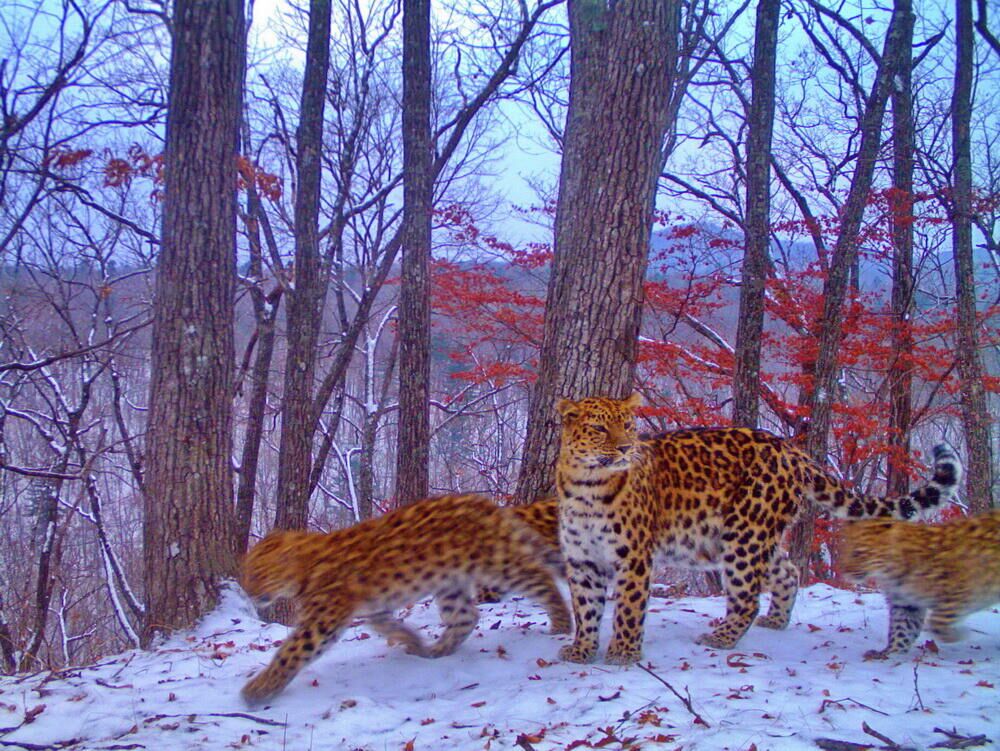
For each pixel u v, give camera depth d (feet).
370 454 34.81
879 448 24.89
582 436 10.10
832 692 9.05
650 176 14.37
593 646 10.49
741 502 10.98
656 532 10.59
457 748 8.29
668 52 14.32
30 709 9.80
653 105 14.25
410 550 10.02
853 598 13.61
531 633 11.59
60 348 30.07
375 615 10.62
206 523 14.03
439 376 55.16
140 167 20.26
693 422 24.62
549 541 11.25
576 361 14.32
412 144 21.94
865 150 22.53
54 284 33.01
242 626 13.43
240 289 28.94
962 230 23.86
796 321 25.98
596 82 14.69
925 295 33.37
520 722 8.74
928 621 10.41
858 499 11.23
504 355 34.17
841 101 32.60
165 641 13.38
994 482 29.60
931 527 10.39
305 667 10.13
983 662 10.02
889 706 8.64
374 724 8.98
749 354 22.67
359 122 31.24
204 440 14.08
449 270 28.14
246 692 9.71
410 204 22.15
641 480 10.36
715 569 11.32
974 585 10.16
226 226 14.34
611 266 14.23
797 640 11.34
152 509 14.05
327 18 21.74
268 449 52.37
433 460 53.78
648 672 9.57
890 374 25.81
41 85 22.39
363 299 27.96
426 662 10.73
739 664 10.11
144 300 31.96
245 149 26.32
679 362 26.21
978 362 23.62
